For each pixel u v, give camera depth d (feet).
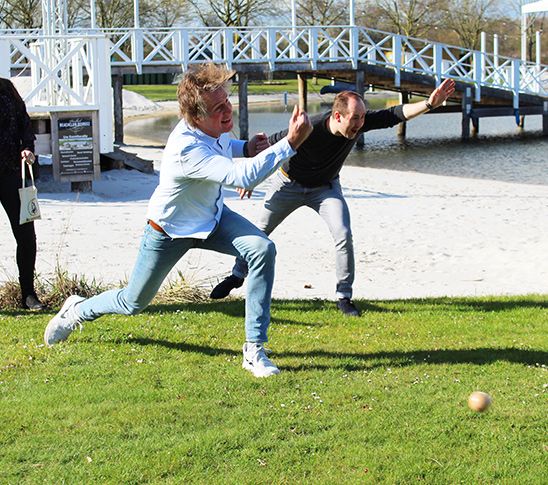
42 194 47.50
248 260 17.42
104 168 57.47
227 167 15.79
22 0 148.56
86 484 12.93
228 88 16.39
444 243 37.93
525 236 39.68
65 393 16.47
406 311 23.79
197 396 16.39
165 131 104.99
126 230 38.32
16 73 85.61
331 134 21.75
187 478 13.12
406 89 101.19
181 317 22.00
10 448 14.06
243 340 20.18
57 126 47.09
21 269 23.15
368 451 13.94
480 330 21.59
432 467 13.46
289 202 23.30
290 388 16.84
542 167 70.44
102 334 20.33
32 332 20.67
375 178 62.28
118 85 88.48
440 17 188.55
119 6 167.02
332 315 22.89
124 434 14.61
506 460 13.67
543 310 23.98
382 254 35.37
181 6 175.01
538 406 15.85
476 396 15.37
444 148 87.66
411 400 16.07
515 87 100.07
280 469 13.39
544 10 106.32
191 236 17.06
